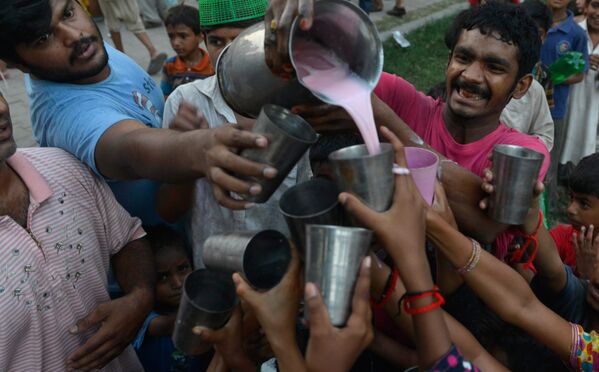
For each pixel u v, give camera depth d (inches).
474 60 78.0
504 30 75.9
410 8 406.6
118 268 84.1
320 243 45.0
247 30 64.4
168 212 90.1
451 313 71.9
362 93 54.2
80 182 75.7
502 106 81.8
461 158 84.8
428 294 50.8
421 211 50.3
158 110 94.8
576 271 105.5
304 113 61.9
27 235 69.7
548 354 71.8
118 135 68.1
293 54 56.0
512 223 61.1
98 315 76.5
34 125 84.7
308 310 45.8
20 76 272.2
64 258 73.3
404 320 61.7
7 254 68.0
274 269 54.2
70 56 75.6
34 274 70.1
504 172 58.7
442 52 331.3
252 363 62.4
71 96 78.7
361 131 52.0
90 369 76.6
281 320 51.9
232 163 49.9
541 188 60.1
